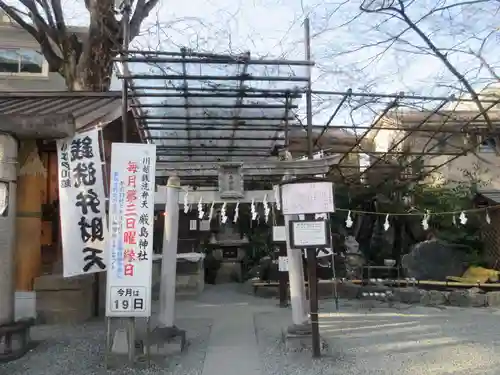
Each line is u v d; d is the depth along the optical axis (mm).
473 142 11328
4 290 6480
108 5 11445
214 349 6855
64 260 6352
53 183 9742
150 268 6016
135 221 6055
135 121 7734
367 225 15555
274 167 6945
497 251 13086
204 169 7031
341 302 11359
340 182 14062
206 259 16547
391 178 14234
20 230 7949
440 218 14297
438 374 5559
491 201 13469
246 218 17297
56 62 12516
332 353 6520
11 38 16234
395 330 8062
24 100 9414
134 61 5766
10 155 6555
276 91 6570
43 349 6820
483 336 7566
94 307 9453
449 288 11781
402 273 13570
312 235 6297
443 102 7445
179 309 10422
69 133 6520
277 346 6949
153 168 6164
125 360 5973
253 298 12258
